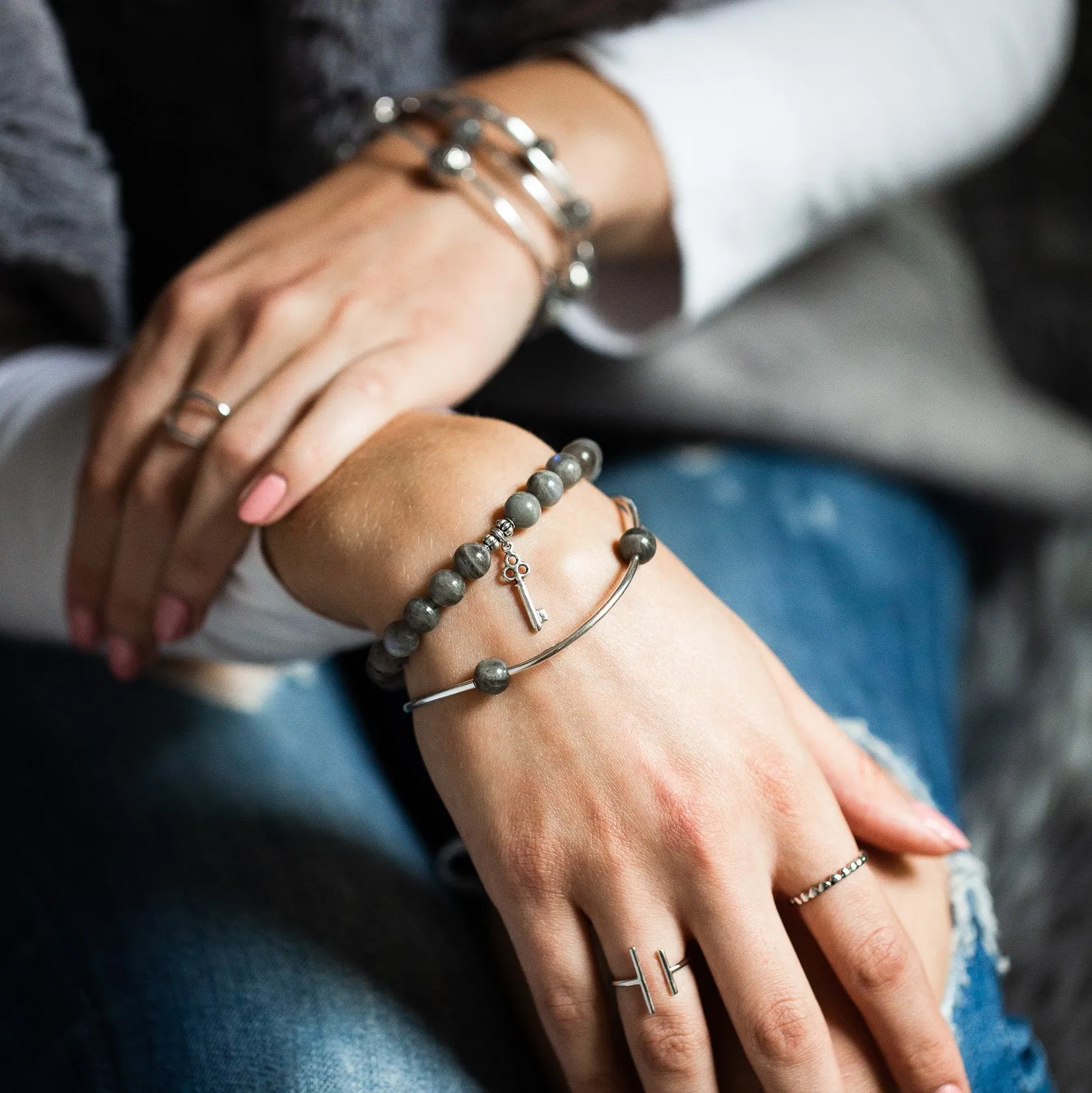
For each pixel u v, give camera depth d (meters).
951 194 1.88
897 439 1.24
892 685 0.98
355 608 0.66
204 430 0.71
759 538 1.11
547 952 0.59
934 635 1.14
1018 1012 1.27
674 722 0.59
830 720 0.68
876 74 1.06
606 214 0.91
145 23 0.93
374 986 0.69
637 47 0.97
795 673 0.93
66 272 0.91
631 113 0.94
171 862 0.77
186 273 0.78
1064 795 1.41
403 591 0.62
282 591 0.70
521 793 0.59
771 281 1.32
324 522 0.66
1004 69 1.16
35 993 0.72
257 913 0.73
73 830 0.80
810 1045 0.56
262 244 0.80
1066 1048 1.23
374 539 0.63
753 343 1.23
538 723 0.59
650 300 1.05
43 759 0.85
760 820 0.59
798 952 0.62
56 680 0.91
